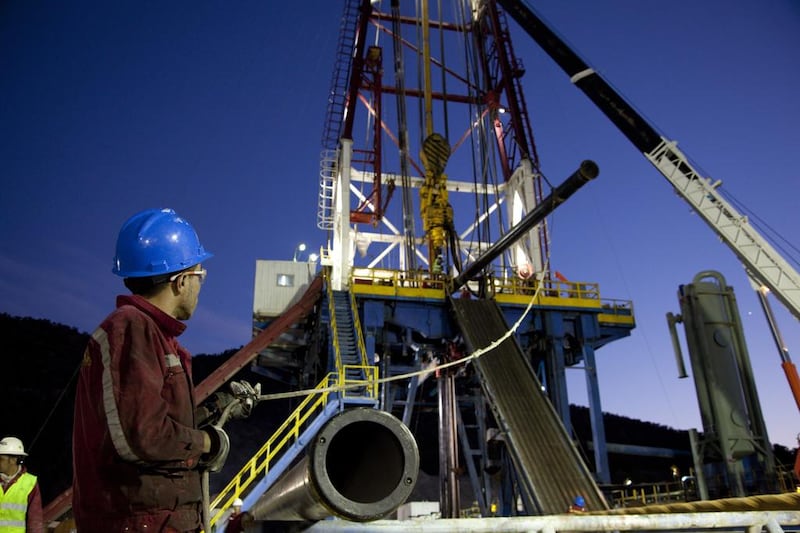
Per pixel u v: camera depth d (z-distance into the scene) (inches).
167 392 73.1
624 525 102.6
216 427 75.3
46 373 2554.1
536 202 1397.6
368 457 80.4
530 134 1473.9
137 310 75.8
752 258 839.7
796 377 822.5
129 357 69.2
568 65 1016.2
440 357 1192.8
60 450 2186.3
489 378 940.0
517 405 896.9
